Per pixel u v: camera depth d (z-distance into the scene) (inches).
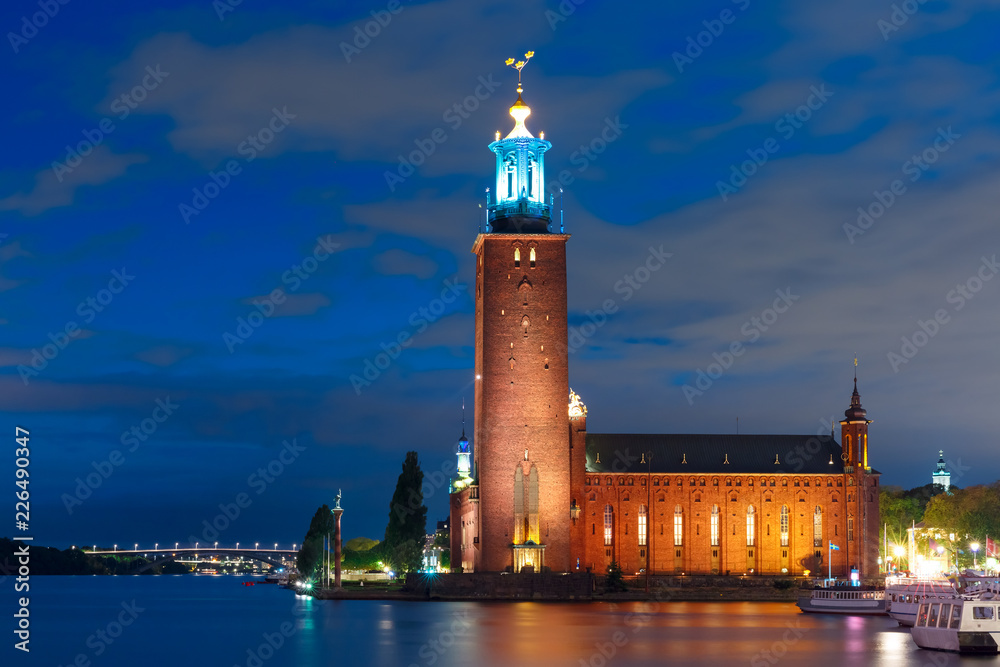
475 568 7869.1
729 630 5334.6
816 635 5147.6
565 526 7711.6
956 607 4490.7
